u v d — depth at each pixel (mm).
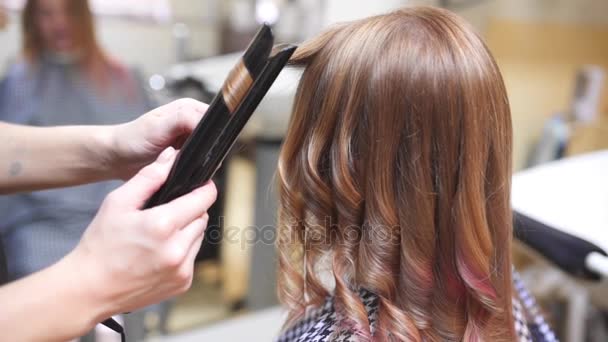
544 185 798
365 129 351
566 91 1540
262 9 1063
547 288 1062
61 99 847
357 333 365
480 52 349
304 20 1106
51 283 253
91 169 473
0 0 803
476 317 377
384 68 339
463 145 347
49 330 252
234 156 978
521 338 451
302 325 449
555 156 1403
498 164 372
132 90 914
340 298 376
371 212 365
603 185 812
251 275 1158
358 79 347
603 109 1527
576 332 1066
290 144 397
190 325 1155
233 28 1063
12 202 777
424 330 367
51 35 818
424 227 359
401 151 350
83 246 271
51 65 837
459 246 363
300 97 387
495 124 361
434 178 355
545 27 1433
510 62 1405
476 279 368
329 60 366
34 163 468
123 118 894
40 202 785
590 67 1505
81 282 256
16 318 246
